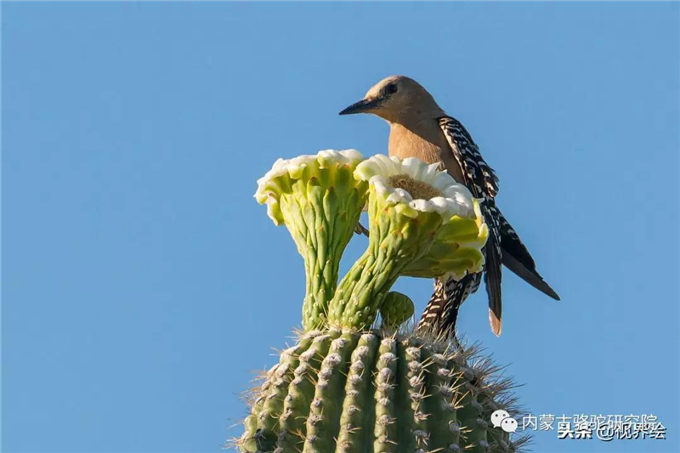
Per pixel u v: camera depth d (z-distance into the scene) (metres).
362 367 7.02
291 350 7.27
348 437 6.85
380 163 7.68
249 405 7.36
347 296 7.49
